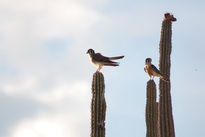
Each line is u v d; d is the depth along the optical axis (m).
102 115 14.20
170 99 18.45
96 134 14.09
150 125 17.70
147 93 17.89
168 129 17.91
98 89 14.28
